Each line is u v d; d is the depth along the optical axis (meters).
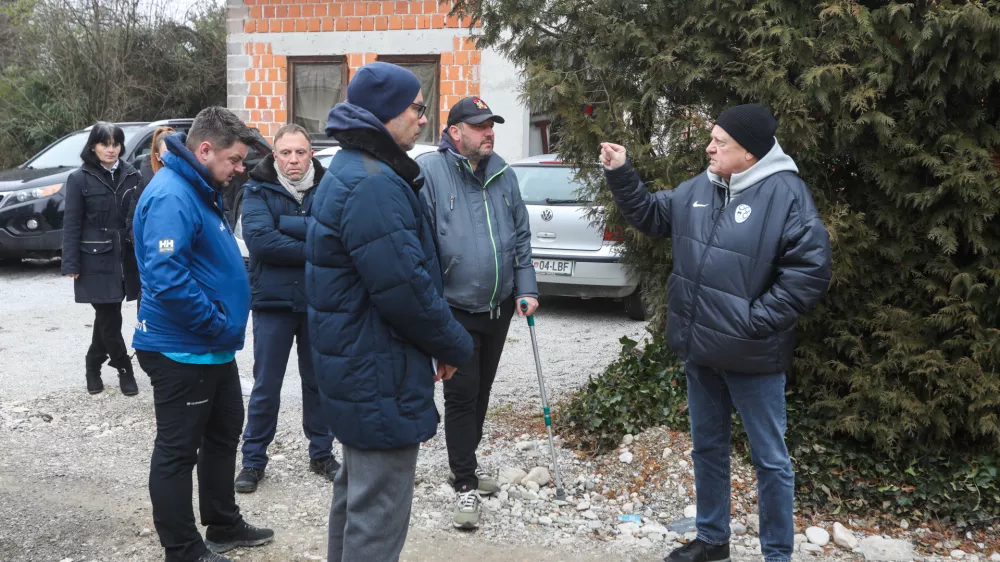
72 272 5.75
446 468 4.71
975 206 3.96
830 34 4.09
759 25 4.12
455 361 2.87
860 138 4.21
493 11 4.82
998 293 4.02
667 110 4.66
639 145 4.66
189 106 18.11
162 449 3.41
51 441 5.16
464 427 4.26
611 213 4.84
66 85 17.22
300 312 4.45
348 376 2.77
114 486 4.50
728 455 3.67
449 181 4.16
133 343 3.43
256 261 4.46
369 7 12.84
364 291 2.76
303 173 4.44
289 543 3.89
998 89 4.04
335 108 2.82
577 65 4.80
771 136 3.34
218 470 3.70
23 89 17.48
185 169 3.37
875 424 4.19
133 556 3.74
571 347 7.56
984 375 4.01
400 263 2.67
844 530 3.98
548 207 8.35
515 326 8.46
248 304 3.63
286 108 13.44
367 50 12.94
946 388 4.07
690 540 3.95
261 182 4.45
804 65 4.10
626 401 5.02
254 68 13.44
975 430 4.08
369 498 2.85
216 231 3.45
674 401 4.95
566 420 5.29
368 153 2.76
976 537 4.02
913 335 4.14
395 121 2.82
